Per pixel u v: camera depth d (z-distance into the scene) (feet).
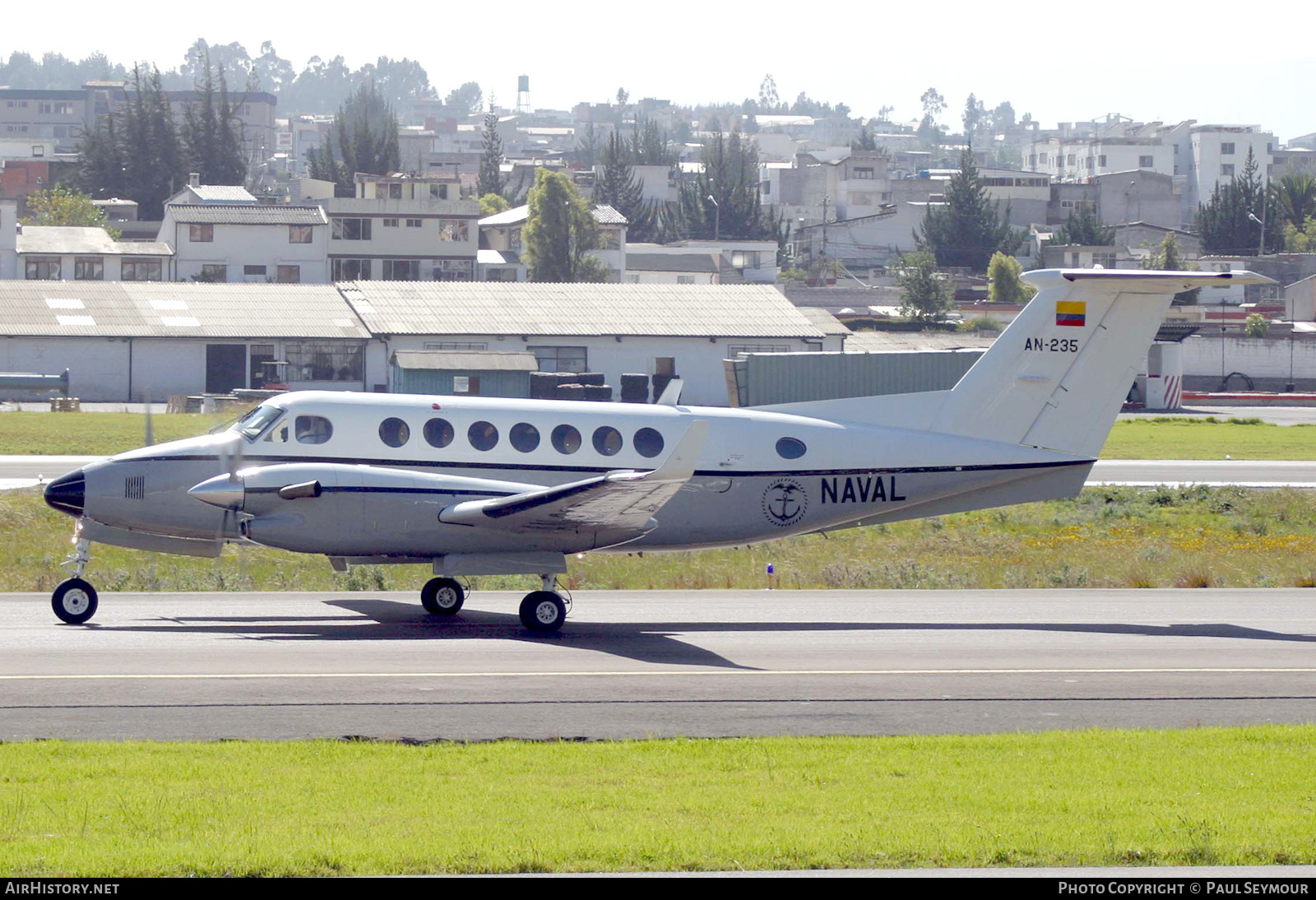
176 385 576.20
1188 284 173.27
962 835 76.59
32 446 380.78
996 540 269.03
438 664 126.93
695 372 611.88
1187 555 253.65
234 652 131.13
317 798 82.12
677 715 107.65
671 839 75.41
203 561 223.30
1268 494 323.16
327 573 211.20
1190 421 579.07
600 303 634.02
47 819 77.15
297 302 619.67
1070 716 110.32
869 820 79.41
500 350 595.06
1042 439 178.60
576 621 163.22
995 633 156.76
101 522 155.74
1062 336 177.37
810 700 114.32
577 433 167.94
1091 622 167.12
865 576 219.20
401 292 631.97
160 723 100.73
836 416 178.50
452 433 164.45
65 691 110.93
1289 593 199.41
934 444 177.06
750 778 88.58
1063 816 80.53
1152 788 86.94
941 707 112.57
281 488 149.59
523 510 149.28
